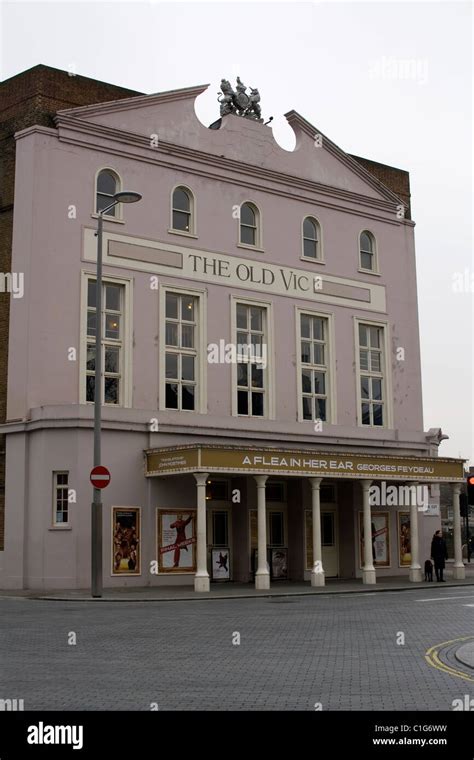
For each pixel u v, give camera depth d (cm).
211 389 3244
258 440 3297
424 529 3856
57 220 2962
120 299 3095
